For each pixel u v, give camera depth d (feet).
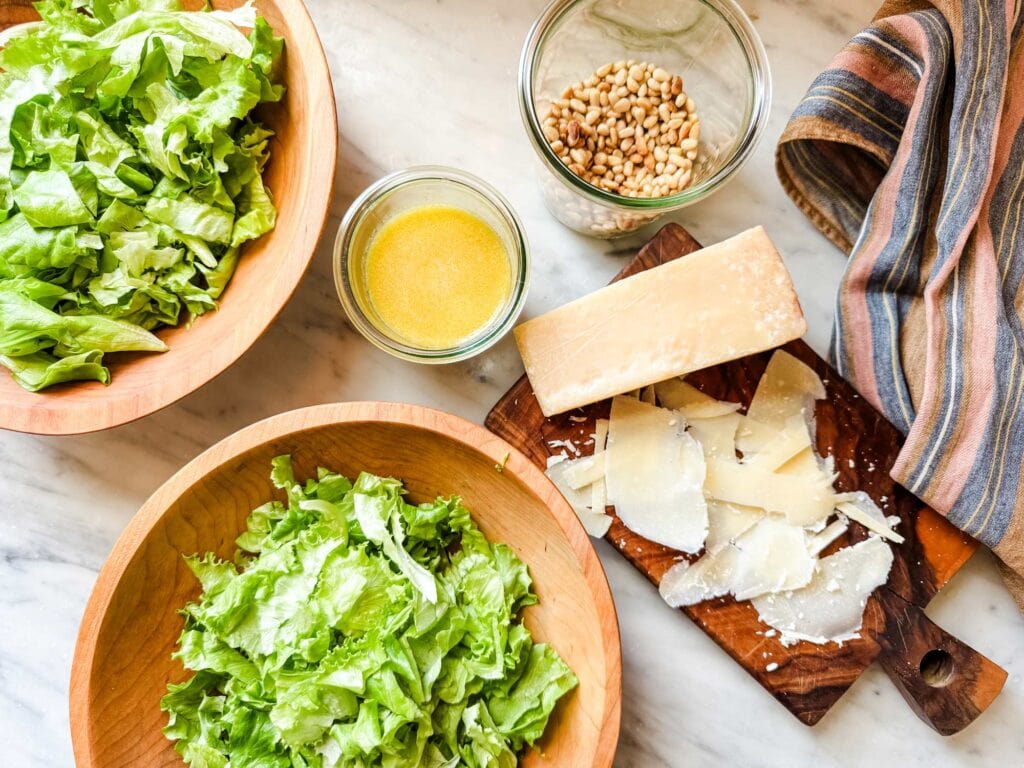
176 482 1.23
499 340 1.50
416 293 1.39
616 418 1.42
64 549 1.50
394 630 1.24
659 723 1.47
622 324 1.38
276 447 1.28
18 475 1.50
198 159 1.28
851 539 1.44
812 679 1.41
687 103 1.43
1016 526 1.37
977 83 1.33
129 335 1.30
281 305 1.23
